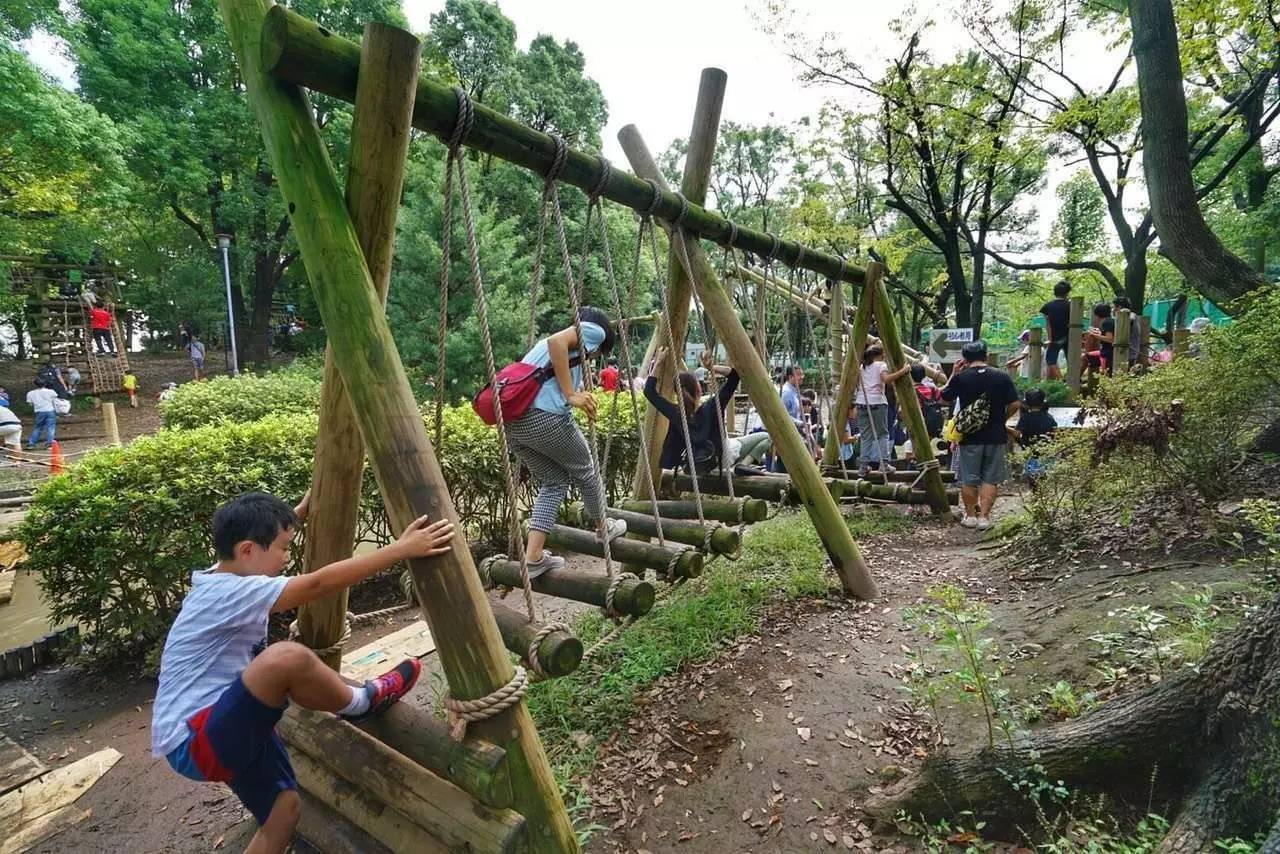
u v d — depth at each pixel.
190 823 2.97
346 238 2.08
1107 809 2.28
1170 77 5.53
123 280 24.73
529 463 3.27
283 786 2.34
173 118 17.41
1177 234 5.57
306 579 2.01
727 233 4.42
